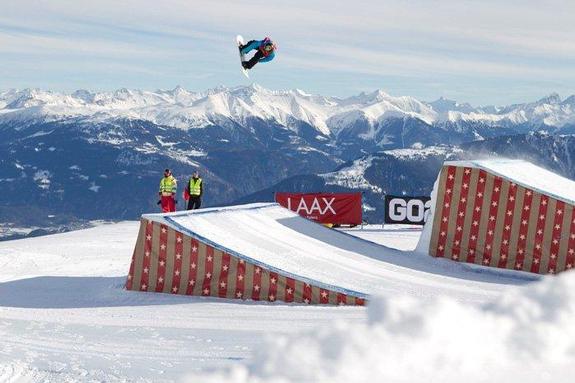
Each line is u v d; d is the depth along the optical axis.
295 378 4.63
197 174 38.94
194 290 22.45
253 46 25.08
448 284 23.39
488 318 5.02
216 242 22.64
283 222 30.33
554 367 4.45
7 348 12.97
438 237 29.28
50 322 16.88
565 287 5.26
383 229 46.94
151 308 20.31
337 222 46.81
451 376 4.38
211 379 5.02
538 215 27.62
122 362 11.30
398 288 21.78
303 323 16.33
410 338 4.82
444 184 29.42
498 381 4.23
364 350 4.74
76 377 10.27
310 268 22.98
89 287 24.20
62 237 41.44
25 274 27.16
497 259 28.11
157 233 23.12
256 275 21.77
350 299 20.55
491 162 29.72
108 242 37.62
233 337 13.97
